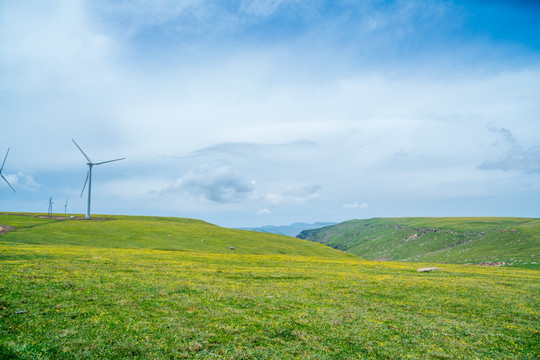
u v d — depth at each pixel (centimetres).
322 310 3048
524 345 2433
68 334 2002
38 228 10419
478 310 3334
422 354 2194
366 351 2191
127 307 2653
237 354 1977
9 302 2447
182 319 2484
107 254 6100
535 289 4491
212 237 12062
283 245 12606
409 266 7444
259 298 3331
